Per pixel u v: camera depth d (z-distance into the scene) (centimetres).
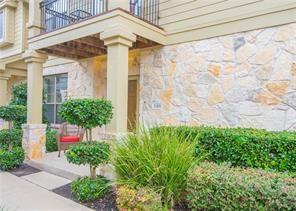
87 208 329
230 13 472
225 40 478
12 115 572
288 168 318
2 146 565
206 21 502
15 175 491
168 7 555
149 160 306
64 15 625
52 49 620
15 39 893
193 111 517
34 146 596
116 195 336
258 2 440
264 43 434
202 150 363
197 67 514
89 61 744
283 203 230
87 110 355
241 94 459
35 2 634
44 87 891
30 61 620
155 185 305
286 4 412
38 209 326
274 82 424
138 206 282
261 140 335
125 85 439
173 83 549
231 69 470
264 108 433
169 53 556
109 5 458
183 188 310
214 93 491
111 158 341
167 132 360
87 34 488
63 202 350
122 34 427
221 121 479
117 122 423
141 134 354
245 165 346
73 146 363
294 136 329
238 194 253
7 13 885
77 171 484
